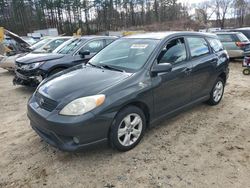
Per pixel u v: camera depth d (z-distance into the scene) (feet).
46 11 237.04
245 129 14.39
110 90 11.00
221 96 18.56
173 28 201.87
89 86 11.24
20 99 21.03
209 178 10.15
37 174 10.52
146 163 11.14
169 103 13.67
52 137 10.76
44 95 11.52
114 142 11.37
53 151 12.15
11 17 228.63
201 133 13.88
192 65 14.80
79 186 9.79
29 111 11.98
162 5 263.90
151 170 10.67
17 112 17.87
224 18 203.21
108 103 10.71
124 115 11.43
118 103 10.96
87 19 245.04
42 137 11.32
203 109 17.42
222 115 16.40
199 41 16.17
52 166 11.02
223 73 17.98
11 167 11.02
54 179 10.20
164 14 257.96
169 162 11.21
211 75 16.58
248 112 16.96
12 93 22.97
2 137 13.83
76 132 10.19
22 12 232.12
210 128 14.49
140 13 262.06
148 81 12.26
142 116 12.32
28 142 13.11
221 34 39.81
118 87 11.23
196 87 15.47
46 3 235.40
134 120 12.01
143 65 12.58
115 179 10.14
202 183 9.87
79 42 24.34
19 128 14.99
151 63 12.67
